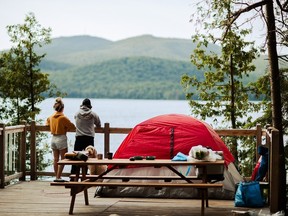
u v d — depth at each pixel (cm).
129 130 1280
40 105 2131
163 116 1184
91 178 1044
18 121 2003
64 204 1081
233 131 1229
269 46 1093
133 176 1057
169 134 1136
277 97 1093
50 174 1339
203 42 1752
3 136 1234
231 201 1122
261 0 1140
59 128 1277
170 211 1027
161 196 1146
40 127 1338
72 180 1058
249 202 1059
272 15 1095
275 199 991
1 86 2005
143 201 1116
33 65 2028
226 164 1135
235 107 1795
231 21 1141
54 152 1288
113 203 1096
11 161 1295
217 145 1125
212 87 1838
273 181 992
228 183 1136
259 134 1222
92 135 1277
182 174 1103
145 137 1147
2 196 1151
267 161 1107
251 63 1770
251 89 1800
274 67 1091
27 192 1193
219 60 1825
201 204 1009
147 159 1024
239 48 1717
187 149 1118
